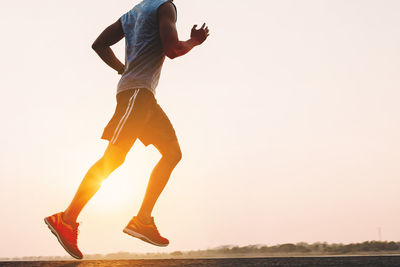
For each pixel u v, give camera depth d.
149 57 2.19
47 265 2.21
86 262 2.32
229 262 2.34
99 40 2.47
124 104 2.15
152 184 2.42
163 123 2.41
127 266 2.11
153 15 2.18
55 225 2.11
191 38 2.23
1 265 2.26
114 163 2.12
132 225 2.42
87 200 2.14
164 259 2.55
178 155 2.45
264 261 2.30
